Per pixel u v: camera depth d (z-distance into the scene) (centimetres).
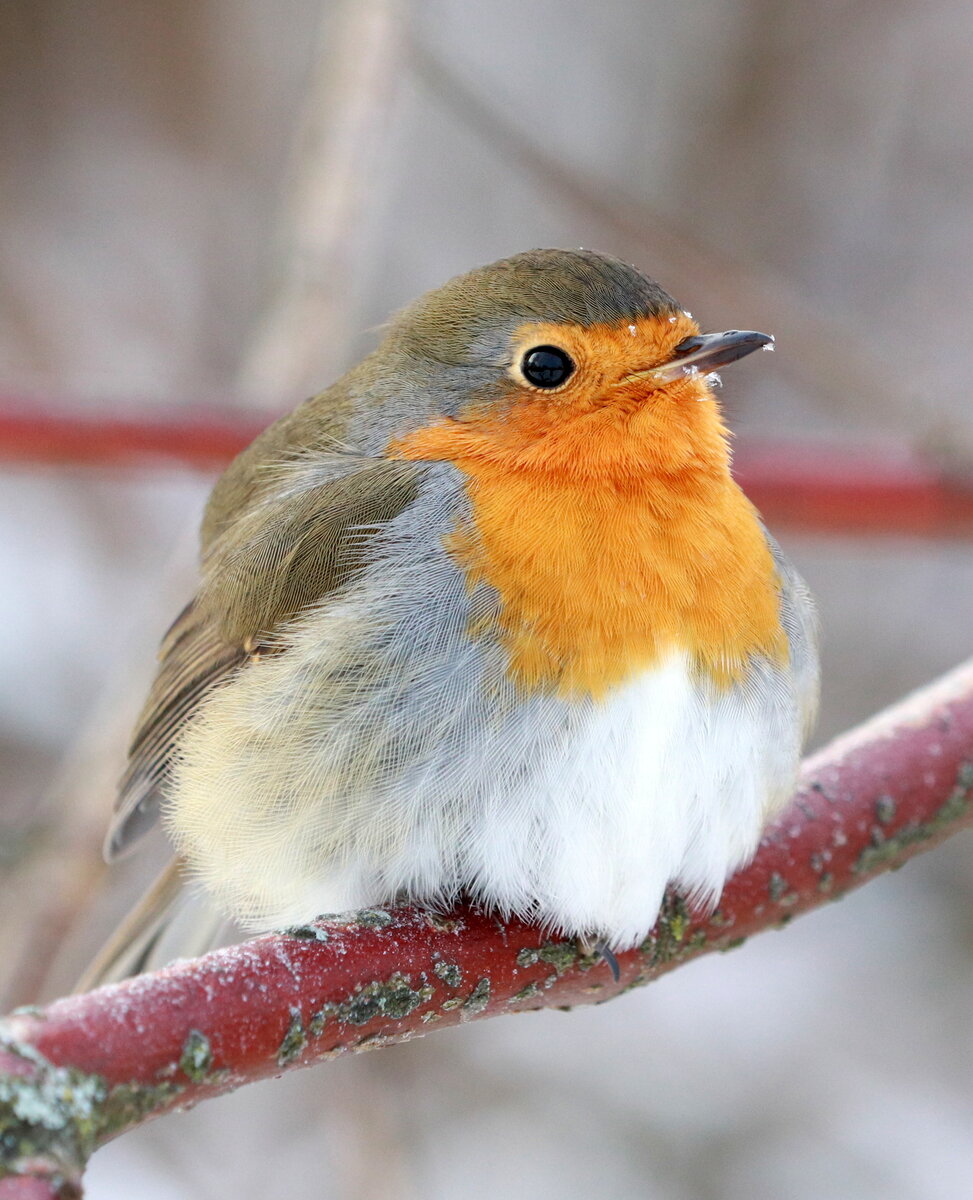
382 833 702
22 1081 488
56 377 1415
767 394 1448
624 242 1395
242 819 730
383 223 1292
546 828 692
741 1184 1226
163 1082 530
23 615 1461
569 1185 1218
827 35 1596
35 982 941
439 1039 1274
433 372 784
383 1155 1063
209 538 916
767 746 725
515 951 684
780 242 1584
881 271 1576
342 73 1120
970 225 1586
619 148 1591
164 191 1593
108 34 1573
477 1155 1234
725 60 1599
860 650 1468
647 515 716
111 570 1494
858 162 1595
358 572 745
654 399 733
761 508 1080
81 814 975
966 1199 1204
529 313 752
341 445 823
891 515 1074
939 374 1508
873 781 776
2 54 1563
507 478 738
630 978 720
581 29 1627
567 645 696
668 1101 1271
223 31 1593
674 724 697
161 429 1036
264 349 1095
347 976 612
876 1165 1228
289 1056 582
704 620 708
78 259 1575
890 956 1361
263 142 1602
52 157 1582
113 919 1170
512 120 1205
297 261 1113
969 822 789
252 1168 1202
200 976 564
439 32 1506
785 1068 1291
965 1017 1320
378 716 705
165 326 1556
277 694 728
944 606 1480
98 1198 1179
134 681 1030
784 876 750
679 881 728
